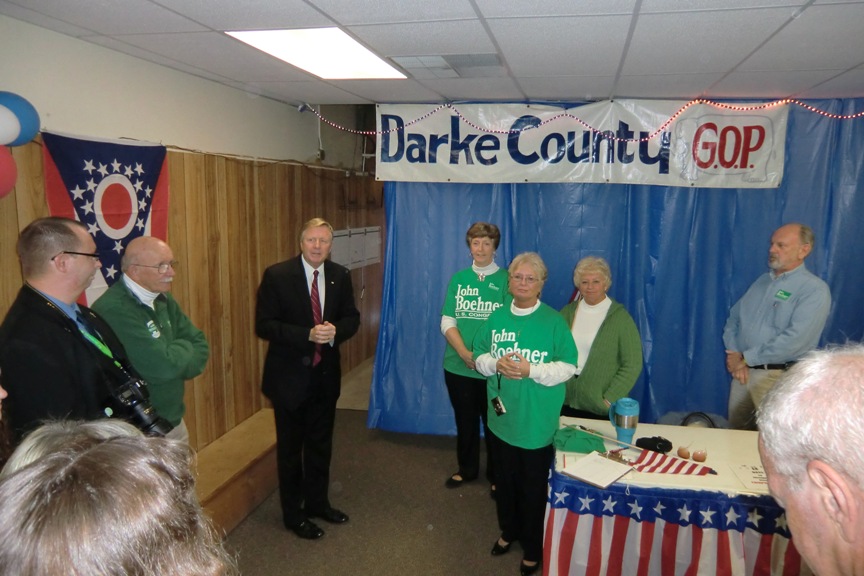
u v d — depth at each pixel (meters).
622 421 2.15
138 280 2.06
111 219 2.47
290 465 2.65
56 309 1.64
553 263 3.67
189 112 3.00
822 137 3.38
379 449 3.78
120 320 2.00
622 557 1.92
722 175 3.41
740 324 3.11
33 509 0.54
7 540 0.53
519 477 2.38
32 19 2.07
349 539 2.73
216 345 3.27
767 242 3.49
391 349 3.90
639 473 1.94
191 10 1.96
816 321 2.76
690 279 3.58
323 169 4.55
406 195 3.78
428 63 2.64
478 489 3.24
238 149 3.44
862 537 0.67
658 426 2.36
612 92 3.27
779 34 2.12
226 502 2.73
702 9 1.86
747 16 1.93
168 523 0.57
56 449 0.64
